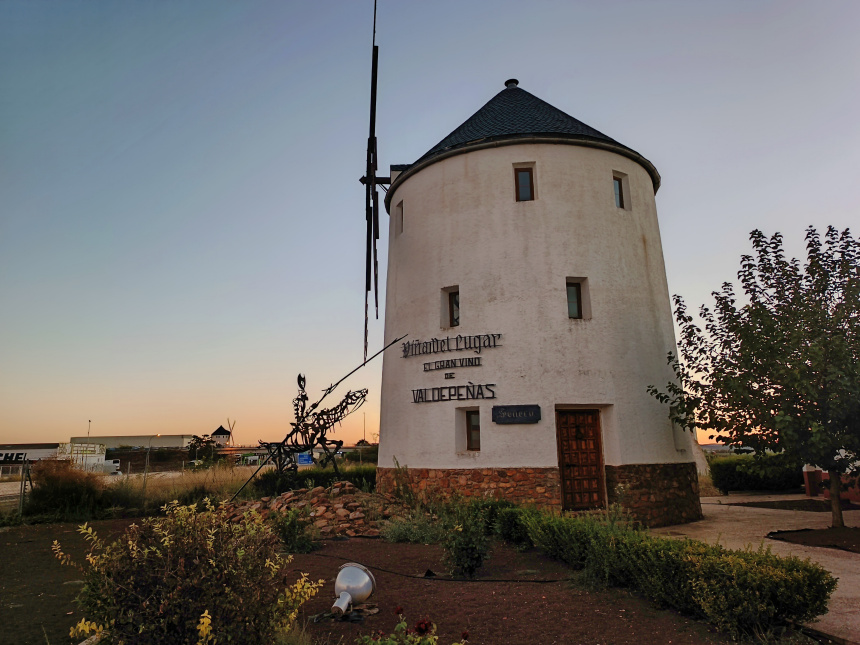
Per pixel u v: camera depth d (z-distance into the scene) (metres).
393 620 7.16
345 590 7.30
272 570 5.47
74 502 18.94
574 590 8.34
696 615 7.16
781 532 12.54
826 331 12.08
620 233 17.08
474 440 16.14
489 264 16.56
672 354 15.82
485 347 16.02
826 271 12.66
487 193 17.08
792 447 12.02
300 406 19.17
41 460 21.30
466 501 14.45
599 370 15.66
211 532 5.23
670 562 7.43
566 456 15.40
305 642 5.87
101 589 4.91
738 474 24.48
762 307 12.98
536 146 17.06
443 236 17.50
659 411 16.27
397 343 18.03
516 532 11.59
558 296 15.98
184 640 4.77
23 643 6.64
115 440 93.31
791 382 11.77
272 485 22.73
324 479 23.73
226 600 4.92
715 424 13.35
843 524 12.74
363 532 13.11
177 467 57.25
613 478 15.27
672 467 15.94
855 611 7.12
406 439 16.91
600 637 6.58
